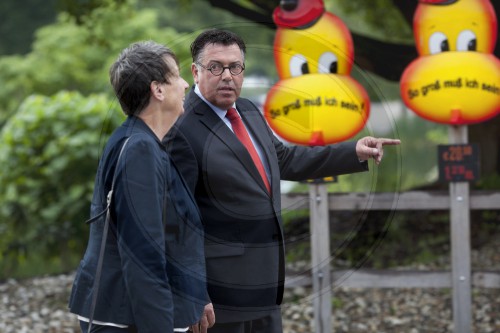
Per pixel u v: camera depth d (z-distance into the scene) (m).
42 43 15.66
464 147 5.22
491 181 8.45
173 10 20.73
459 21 5.21
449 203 5.30
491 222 8.44
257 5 7.92
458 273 5.27
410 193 5.32
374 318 6.29
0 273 8.82
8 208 8.79
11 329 6.30
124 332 2.91
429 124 19.11
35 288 7.64
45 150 8.70
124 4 9.56
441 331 5.94
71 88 15.62
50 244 8.83
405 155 17.78
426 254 7.78
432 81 5.27
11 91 15.94
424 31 5.31
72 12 8.57
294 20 5.06
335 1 11.86
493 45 5.25
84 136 8.55
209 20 20.89
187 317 3.05
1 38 19.36
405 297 6.74
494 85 5.21
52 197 8.79
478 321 6.10
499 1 6.60
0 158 8.74
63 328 6.31
